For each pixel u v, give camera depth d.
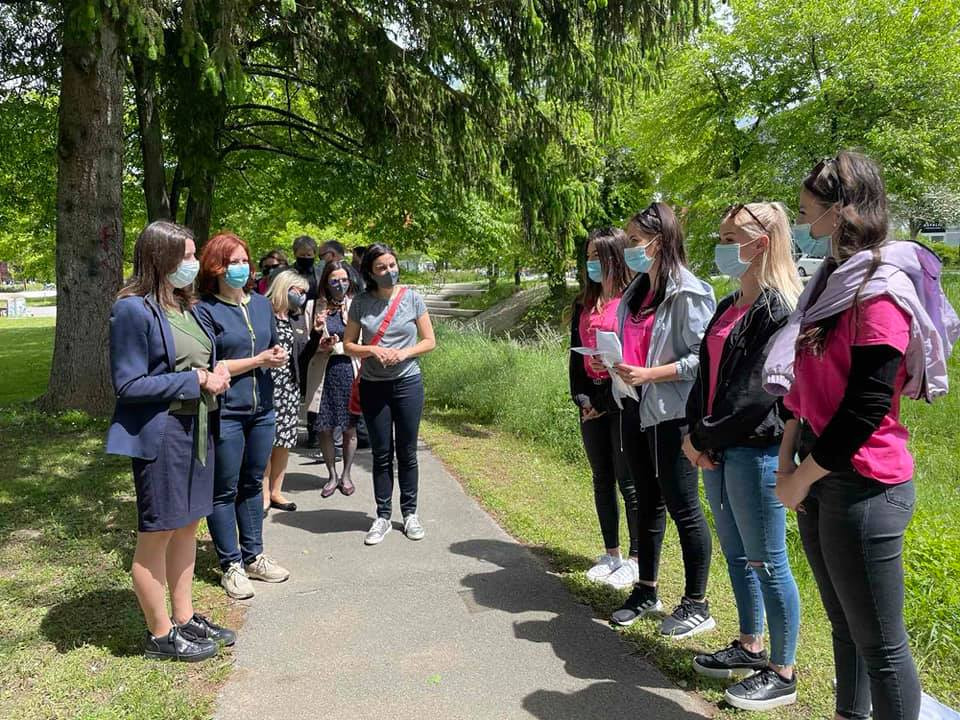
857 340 1.93
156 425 2.88
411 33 8.55
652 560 3.47
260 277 6.99
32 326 30.36
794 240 2.54
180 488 2.95
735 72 17.02
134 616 3.44
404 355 4.43
